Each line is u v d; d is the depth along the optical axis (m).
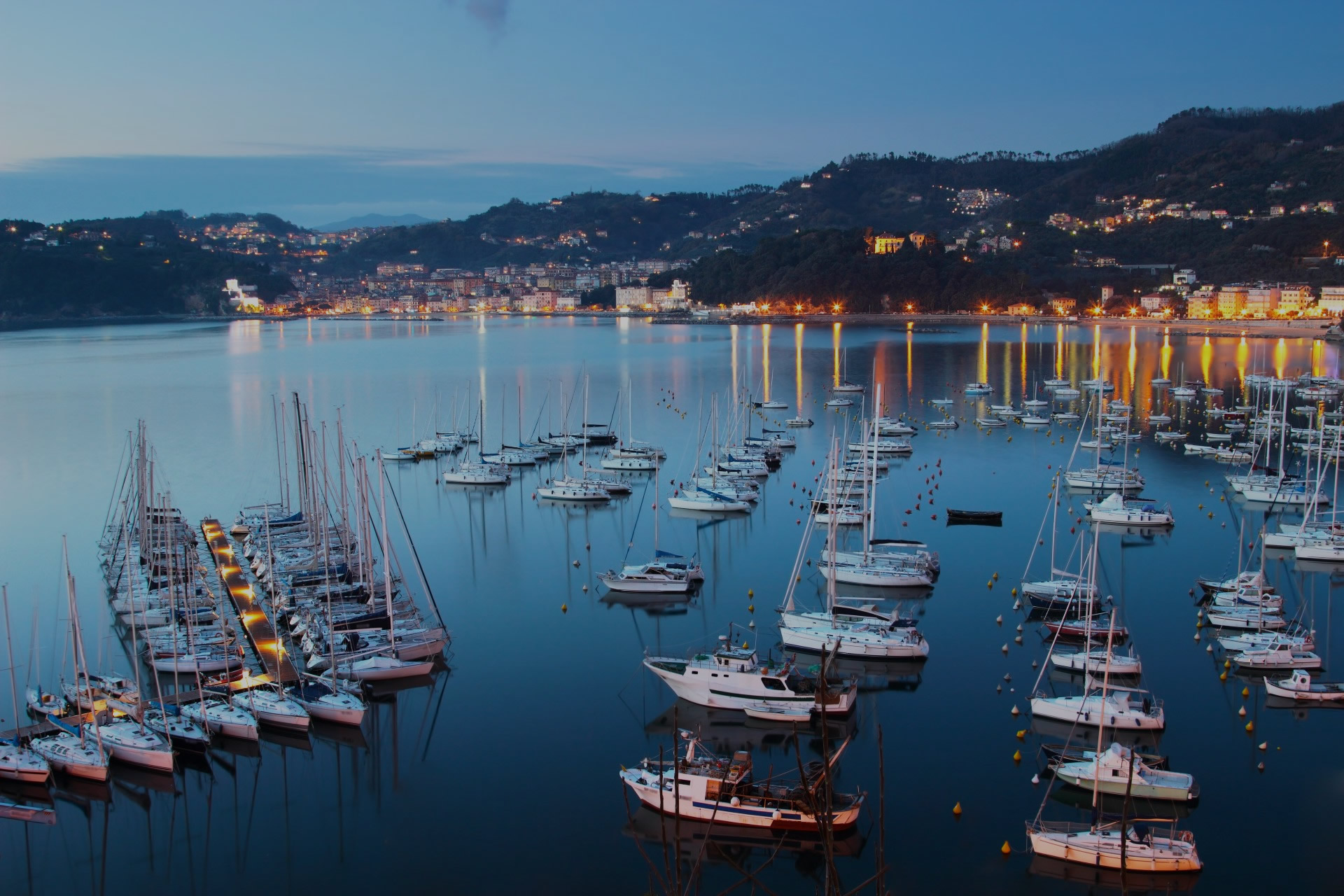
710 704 60.78
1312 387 198.12
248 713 58.59
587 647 71.19
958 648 69.69
